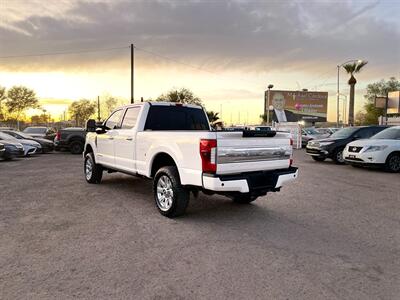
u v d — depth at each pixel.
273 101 65.62
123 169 7.88
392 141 12.64
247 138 5.73
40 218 6.09
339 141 15.62
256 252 4.57
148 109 7.49
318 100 66.50
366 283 3.72
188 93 54.91
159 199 6.42
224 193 5.96
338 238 5.17
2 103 58.75
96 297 3.38
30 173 11.98
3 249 4.60
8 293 3.43
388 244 4.93
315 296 3.43
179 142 5.93
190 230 5.49
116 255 4.43
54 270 3.97
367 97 65.12
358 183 10.16
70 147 21.75
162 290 3.52
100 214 6.40
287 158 6.42
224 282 3.71
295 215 6.45
